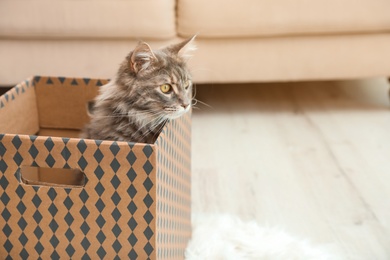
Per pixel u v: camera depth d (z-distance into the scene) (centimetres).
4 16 223
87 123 162
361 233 169
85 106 165
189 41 158
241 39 241
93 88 162
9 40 235
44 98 165
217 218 171
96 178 114
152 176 112
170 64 149
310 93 292
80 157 113
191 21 231
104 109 149
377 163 215
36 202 118
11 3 222
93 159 112
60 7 223
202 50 240
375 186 197
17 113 151
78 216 118
